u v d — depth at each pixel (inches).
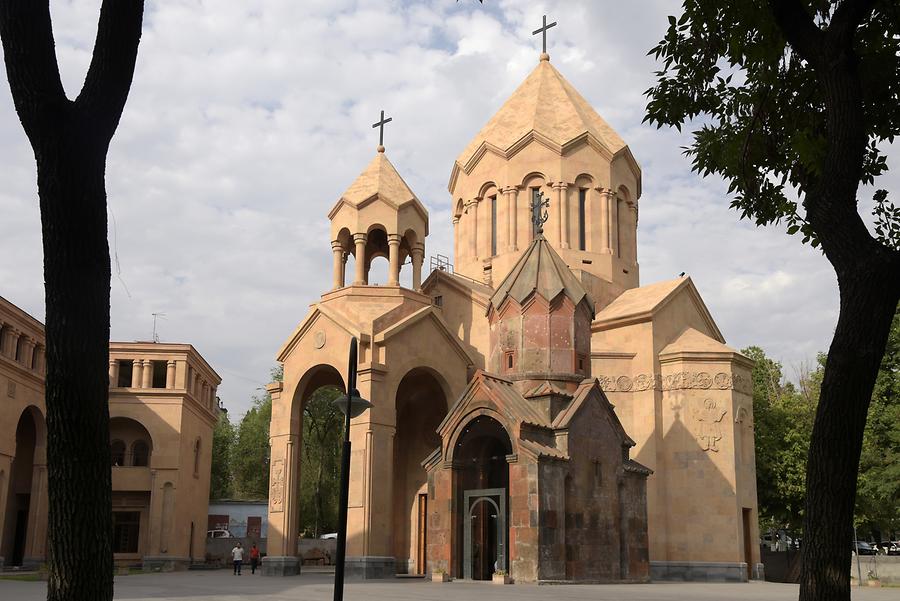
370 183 1533.0
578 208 1733.5
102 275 295.1
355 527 1294.3
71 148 287.1
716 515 1448.1
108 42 298.0
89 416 285.1
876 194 529.3
